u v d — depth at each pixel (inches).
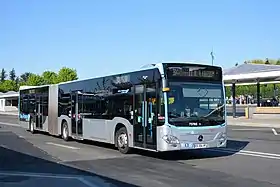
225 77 1737.2
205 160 543.5
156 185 378.3
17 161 548.7
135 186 375.9
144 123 557.6
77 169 478.0
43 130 956.6
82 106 748.6
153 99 538.3
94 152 639.1
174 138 514.6
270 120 1555.1
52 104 901.2
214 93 545.3
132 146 588.4
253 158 558.6
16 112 3366.1
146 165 503.8
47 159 566.6
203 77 540.7
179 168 477.7
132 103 587.8
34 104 1021.8
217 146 539.8
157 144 525.7
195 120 527.2
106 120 657.6
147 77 552.1
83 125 741.9
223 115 548.4
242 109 2682.1
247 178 411.2
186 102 526.3
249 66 1936.5
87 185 383.9
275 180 400.5
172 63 526.0
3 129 1224.8
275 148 677.3
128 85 598.9
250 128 1219.2
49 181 405.1
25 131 1133.7
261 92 3659.0
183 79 528.4
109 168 482.9
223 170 460.8
